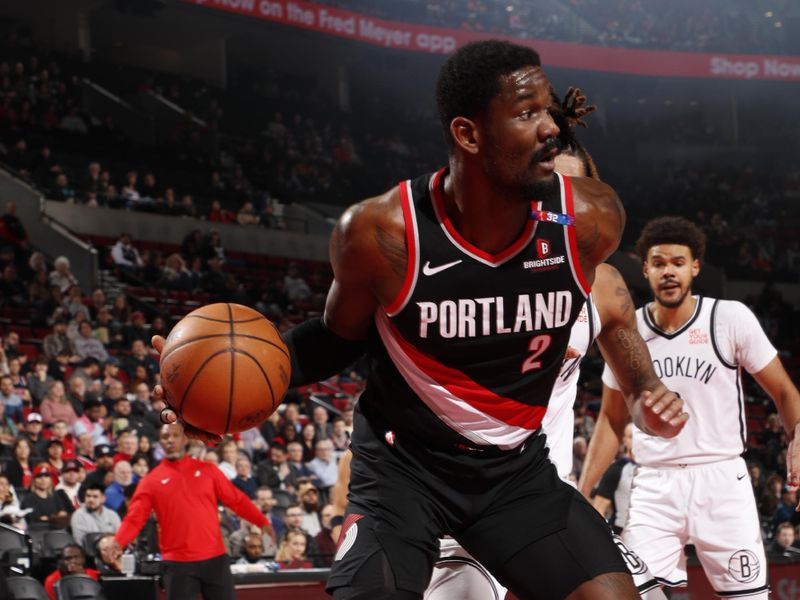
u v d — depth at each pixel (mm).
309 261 21406
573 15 31984
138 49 27891
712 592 6121
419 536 2230
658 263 4035
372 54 28516
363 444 2346
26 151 19672
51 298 14180
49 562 7359
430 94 31375
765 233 28672
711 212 28875
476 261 2090
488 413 2221
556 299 2156
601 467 4031
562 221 2125
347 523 2297
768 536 10445
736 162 32312
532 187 2033
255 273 19500
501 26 28766
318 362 2404
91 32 26422
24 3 24641
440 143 29594
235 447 9984
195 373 2188
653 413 2539
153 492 6535
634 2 32875
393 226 2092
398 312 2135
